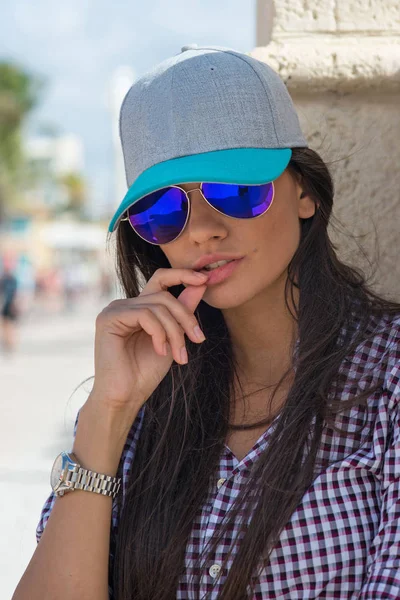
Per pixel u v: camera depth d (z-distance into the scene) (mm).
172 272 1670
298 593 1507
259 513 1524
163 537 1641
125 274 1931
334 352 1644
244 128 1623
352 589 1488
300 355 1660
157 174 1618
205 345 1823
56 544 1620
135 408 1688
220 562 1569
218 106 1621
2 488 5281
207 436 1722
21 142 48875
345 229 2225
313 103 2221
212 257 1632
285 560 1513
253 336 1780
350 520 1511
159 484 1706
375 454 1531
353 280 1783
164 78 1664
